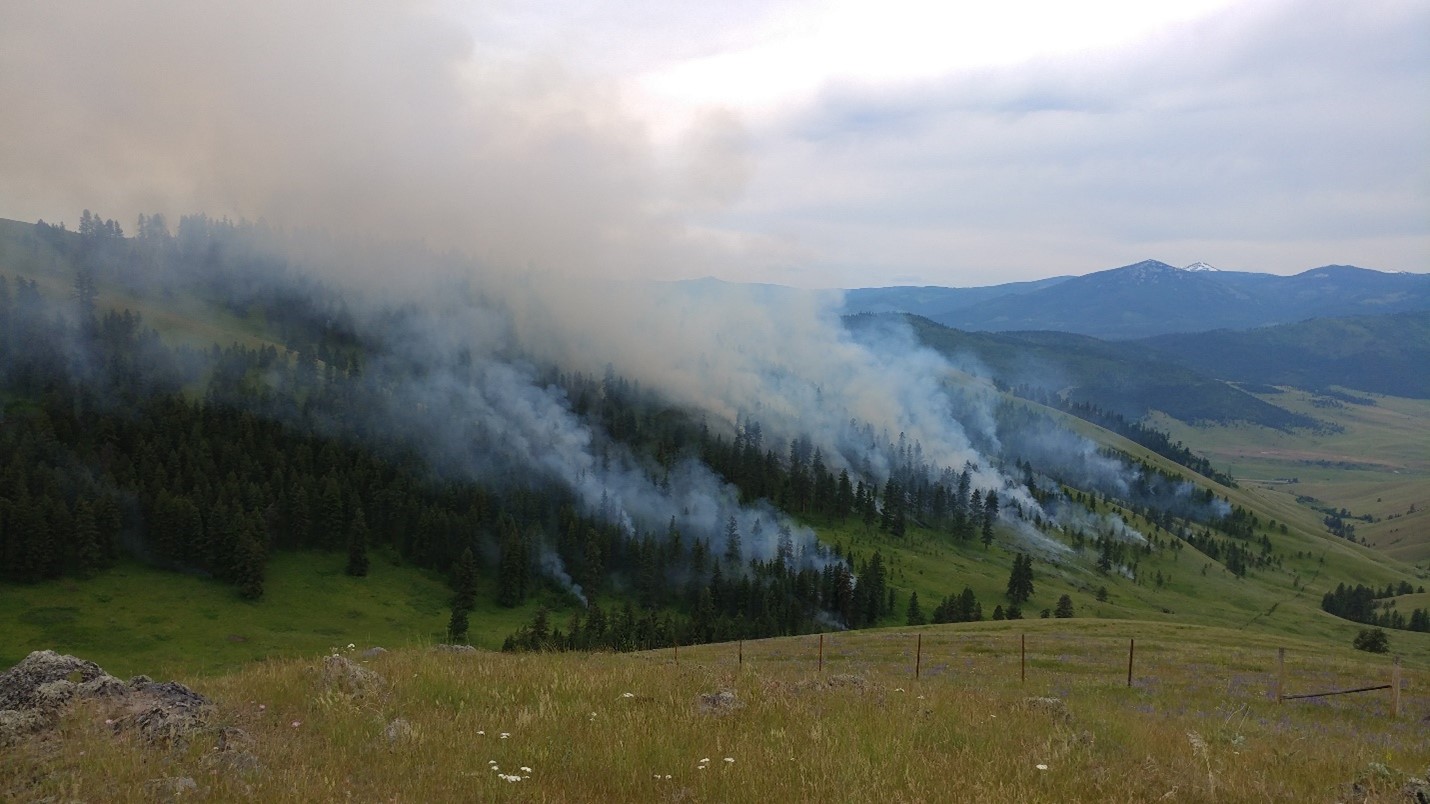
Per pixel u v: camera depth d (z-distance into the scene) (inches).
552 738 518.0
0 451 6633.9
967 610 7377.0
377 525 7539.4
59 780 400.8
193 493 6668.3
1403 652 4409.5
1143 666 1600.6
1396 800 481.1
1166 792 481.4
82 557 5767.7
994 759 519.8
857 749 518.6
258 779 413.7
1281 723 952.9
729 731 564.4
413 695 629.0
